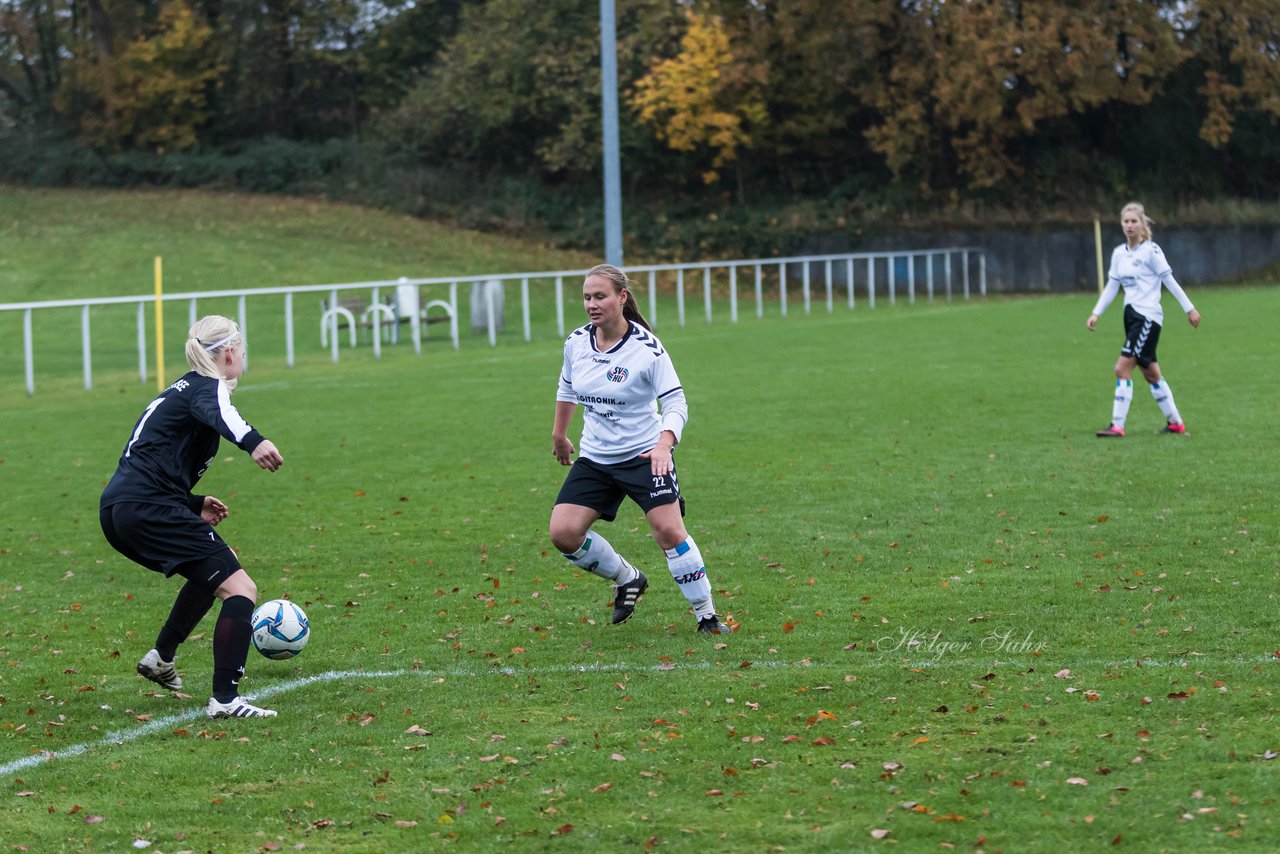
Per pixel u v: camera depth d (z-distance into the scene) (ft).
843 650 34.14
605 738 27.96
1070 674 30.89
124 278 185.57
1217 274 210.59
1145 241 66.44
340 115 264.11
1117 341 118.01
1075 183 224.33
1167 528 46.93
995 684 30.45
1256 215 213.66
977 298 200.95
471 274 198.90
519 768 26.45
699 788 25.03
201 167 241.55
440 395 97.66
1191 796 23.50
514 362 121.19
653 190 241.55
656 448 35.73
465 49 230.27
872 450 67.00
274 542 51.52
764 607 39.14
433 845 23.04
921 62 207.10
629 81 219.82
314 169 240.53
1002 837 22.33
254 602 31.71
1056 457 62.49
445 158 242.37
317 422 85.25
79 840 23.85
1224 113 205.16
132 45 241.55
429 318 148.87
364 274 193.67
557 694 31.37
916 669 31.94
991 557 44.04
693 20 212.23
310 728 29.63
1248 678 29.91
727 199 236.84
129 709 31.83
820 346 123.24
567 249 228.84
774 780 25.23
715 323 158.40
